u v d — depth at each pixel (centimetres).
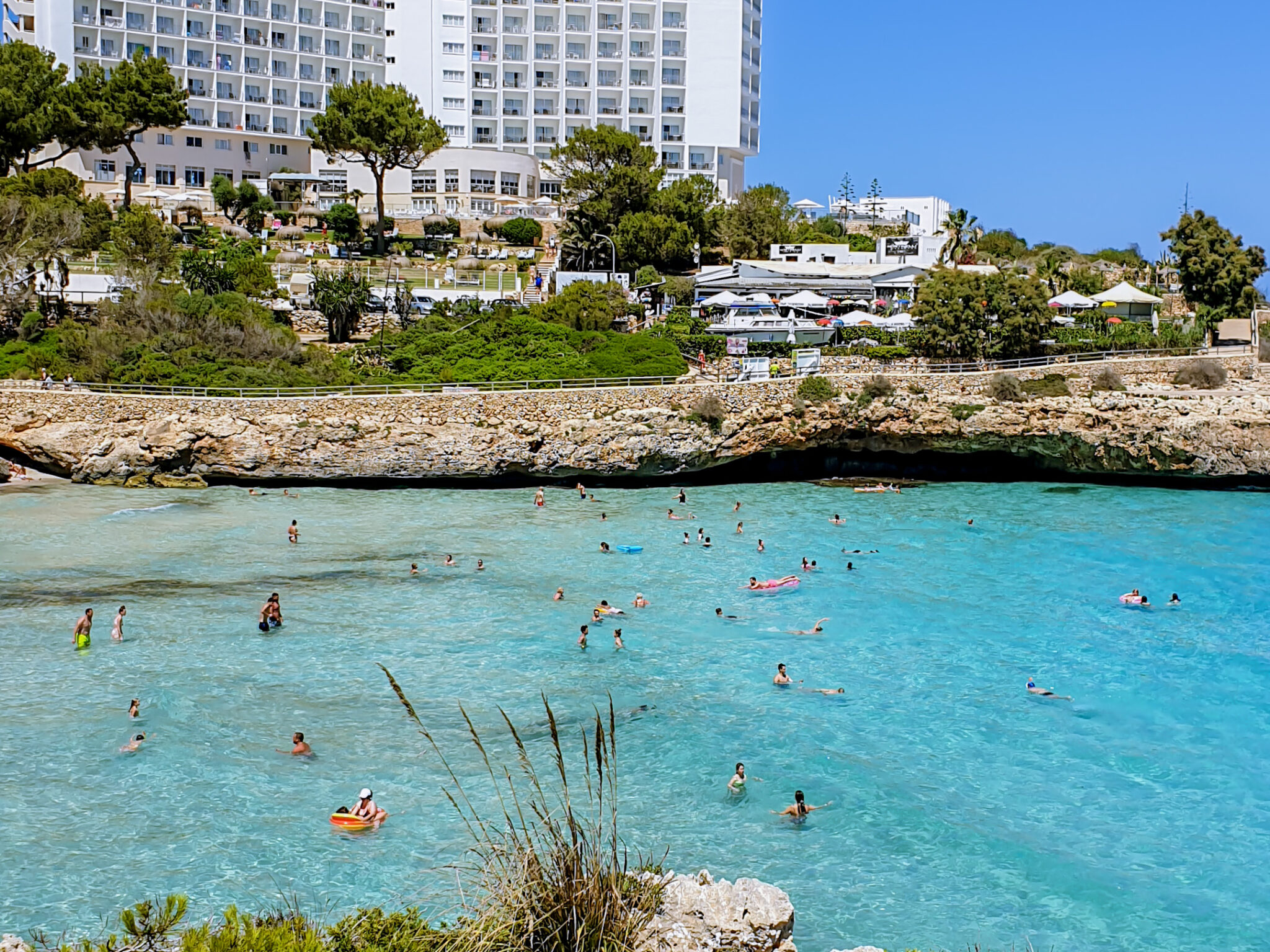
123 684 3512
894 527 5794
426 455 6506
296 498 6231
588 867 1499
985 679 3738
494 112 13900
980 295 7862
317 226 11600
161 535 5294
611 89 13600
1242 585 4800
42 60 10319
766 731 3306
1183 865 2628
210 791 2847
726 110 13712
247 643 3909
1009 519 6009
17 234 7681
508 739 3203
